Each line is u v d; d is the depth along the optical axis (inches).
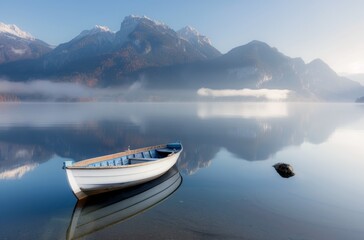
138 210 579.5
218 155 1195.9
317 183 775.1
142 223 518.0
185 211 573.6
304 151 1305.4
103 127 2308.1
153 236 469.4
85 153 1248.8
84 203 625.3
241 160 1091.9
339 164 1019.3
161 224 513.0
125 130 2113.7
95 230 495.2
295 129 2292.1
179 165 998.4
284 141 1631.4
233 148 1382.9
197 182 781.3
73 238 468.1
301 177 836.6
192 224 514.3
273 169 936.3
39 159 1117.1
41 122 2682.1
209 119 3297.2
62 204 621.3
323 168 954.1
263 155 1200.8
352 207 603.5
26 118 3147.1
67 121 2832.2
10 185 763.4
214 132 2038.6
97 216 554.9
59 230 498.0
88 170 608.4
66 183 782.5
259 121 3078.2
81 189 617.3
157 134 1899.6
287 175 855.7
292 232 488.4
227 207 593.6
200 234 475.5
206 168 953.5
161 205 604.7
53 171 920.3
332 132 2092.8
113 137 1745.8
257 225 512.4
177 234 477.1
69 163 608.1
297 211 578.2
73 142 1547.7
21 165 1007.6
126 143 1530.5
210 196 663.8
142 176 726.5
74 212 576.7
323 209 591.2
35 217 553.6
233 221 525.7
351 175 861.8
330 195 676.7
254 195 672.4
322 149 1365.7
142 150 914.7
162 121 2957.7
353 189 723.4
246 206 601.6
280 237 470.9
